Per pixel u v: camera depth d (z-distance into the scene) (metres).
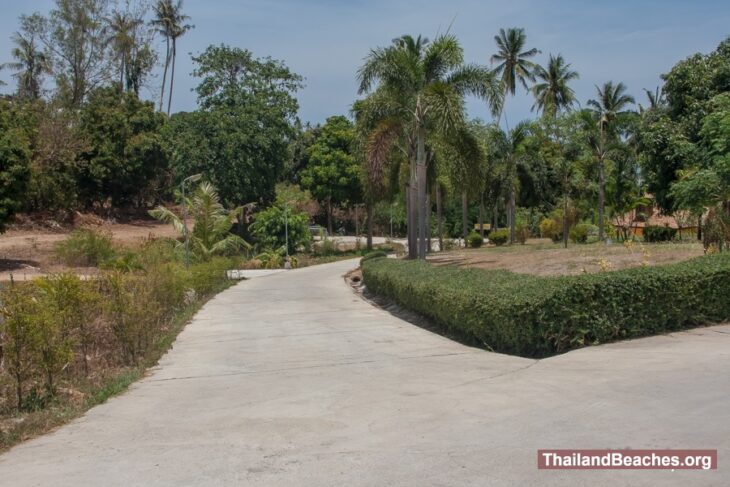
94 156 45.94
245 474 4.60
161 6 63.22
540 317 8.75
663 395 6.02
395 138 22.16
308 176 52.47
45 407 7.56
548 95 55.91
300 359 10.20
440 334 12.02
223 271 28.14
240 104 48.84
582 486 4.05
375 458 4.80
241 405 7.02
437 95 20.52
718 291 9.98
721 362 7.32
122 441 5.75
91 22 51.03
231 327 14.91
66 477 4.77
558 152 45.72
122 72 55.78
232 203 48.59
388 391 7.20
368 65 22.22
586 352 8.56
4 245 35.34
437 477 4.32
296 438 5.48
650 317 9.44
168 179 53.28
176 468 4.82
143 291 12.35
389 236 73.12
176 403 7.36
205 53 49.59
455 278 12.55
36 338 7.58
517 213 58.06
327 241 51.03
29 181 32.81
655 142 27.83
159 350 11.47
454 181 23.72
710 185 17.28
